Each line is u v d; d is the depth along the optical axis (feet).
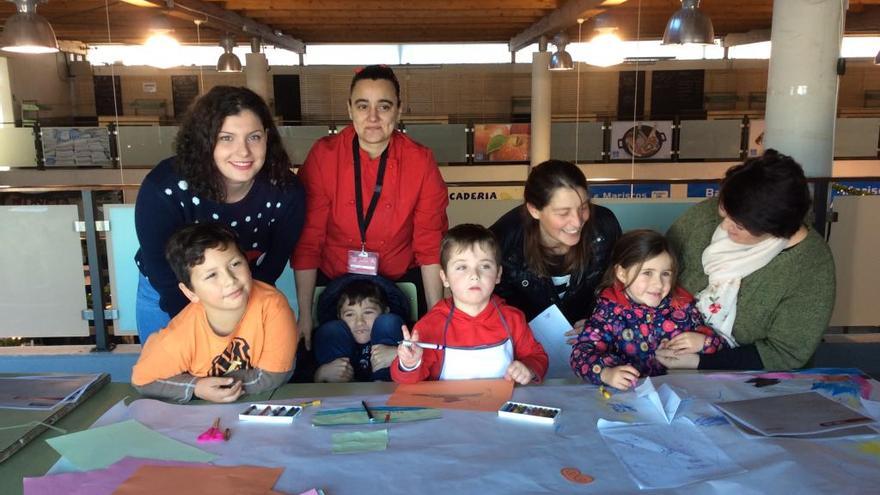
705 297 6.38
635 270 6.07
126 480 3.68
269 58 41.47
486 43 39.83
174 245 4.98
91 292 11.73
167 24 20.76
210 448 4.08
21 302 11.79
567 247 6.82
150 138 29.81
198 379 4.98
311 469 3.80
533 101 29.96
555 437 4.18
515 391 5.02
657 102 37.93
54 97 37.63
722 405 4.64
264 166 6.31
